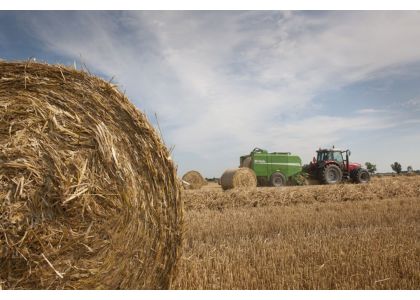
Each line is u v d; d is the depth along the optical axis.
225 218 8.92
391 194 15.39
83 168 4.19
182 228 4.48
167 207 4.48
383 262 5.10
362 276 4.70
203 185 21.62
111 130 4.44
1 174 3.96
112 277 4.22
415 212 10.02
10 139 4.07
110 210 4.25
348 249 5.80
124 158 4.42
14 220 3.88
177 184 4.50
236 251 5.67
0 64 4.18
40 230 3.95
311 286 4.51
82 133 4.30
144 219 4.43
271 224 8.24
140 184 4.48
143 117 4.54
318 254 5.48
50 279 3.94
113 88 4.49
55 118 4.24
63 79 4.38
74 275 4.04
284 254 5.51
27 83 4.24
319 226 8.11
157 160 4.51
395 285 4.55
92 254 4.14
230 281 4.50
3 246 3.82
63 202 4.00
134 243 4.35
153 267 4.42
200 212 10.17
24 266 3.87
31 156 4.07
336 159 22.77
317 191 13.82
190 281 4.51
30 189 3.98
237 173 19.42
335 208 10.95
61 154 4.16
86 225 4.12
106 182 4.27
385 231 7.22
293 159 23.25
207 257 5.31
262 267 4.92
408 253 5.53
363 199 14.50
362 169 22.66
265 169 22.78
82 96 4.41
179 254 4.47
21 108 4.18
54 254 3.97
